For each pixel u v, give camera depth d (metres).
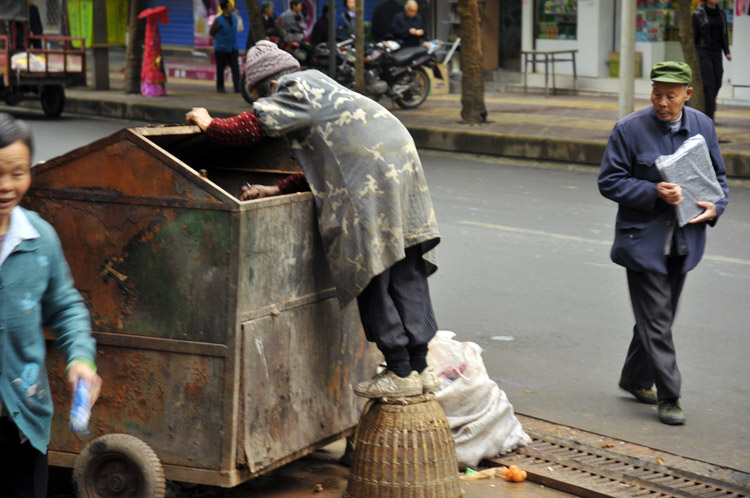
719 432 4.85
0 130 2.54
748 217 10.07
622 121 4.94
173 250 3.64
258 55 4.02
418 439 3.79
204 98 19.97
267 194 4.09
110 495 3.72
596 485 4.11
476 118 15.39
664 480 4.22
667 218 4.85
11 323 2.69
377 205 3.75
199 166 4.89
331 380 4.07
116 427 3.81
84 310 2.91
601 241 8.93
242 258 3.57
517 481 4.22
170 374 3.71
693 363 5.89
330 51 16.80
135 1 20.34
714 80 13.57
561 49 20.64
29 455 2.84
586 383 5.56
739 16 17.66
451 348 4.50
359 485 3.83
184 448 3.72
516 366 5.82
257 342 3.68
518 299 7.18
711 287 7.49
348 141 3.78
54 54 18.56
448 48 22.22
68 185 3.75
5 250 2.67
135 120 18.89
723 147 12.76
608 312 6.88
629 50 13.70
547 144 13.66
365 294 3.89
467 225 9.55
